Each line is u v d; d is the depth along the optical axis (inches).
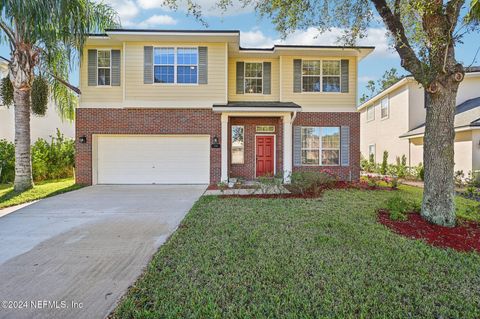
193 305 109.3
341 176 485.4
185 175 465.4
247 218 235.3
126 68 447.8
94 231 208.7
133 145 464.8
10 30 370.3
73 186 426.6
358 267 141.5
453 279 131.0
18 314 105.9
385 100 736.3
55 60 429.7
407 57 217.6
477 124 454.0
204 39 442.0
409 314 105.3
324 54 479.5
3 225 225.3
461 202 312.2
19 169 389.4
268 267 141.1
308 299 113.7
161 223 229.9
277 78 502.0
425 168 222.8
